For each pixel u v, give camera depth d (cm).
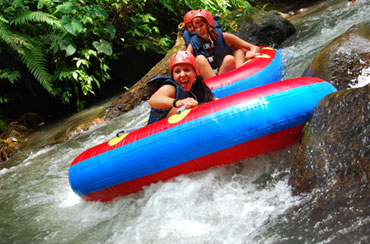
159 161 253
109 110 534
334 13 616
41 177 380
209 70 407
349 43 325
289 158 247
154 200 251
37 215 297
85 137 471
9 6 582
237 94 258
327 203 186
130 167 259
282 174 239
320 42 502
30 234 268
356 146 190
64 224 271
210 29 424
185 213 232
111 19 695
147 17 683
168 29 793
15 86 603
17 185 376
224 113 245
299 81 257
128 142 265
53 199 321
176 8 789
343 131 200
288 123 238
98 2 656
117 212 267
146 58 663
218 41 430
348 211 174
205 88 306
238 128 240
